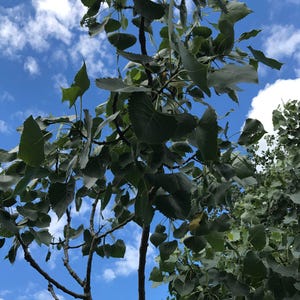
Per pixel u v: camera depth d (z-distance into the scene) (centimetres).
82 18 174
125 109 177
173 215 143
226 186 195
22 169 167
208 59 162
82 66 130
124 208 212
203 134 130
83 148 143
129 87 123
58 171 163
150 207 149
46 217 191
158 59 180
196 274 237
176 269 246
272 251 258
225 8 150
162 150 143
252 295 225
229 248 278
